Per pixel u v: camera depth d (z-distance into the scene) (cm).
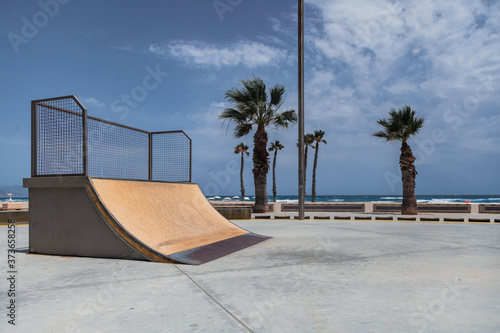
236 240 729
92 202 584
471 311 302
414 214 1897
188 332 256
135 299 341
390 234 913
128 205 644
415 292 362
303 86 1464
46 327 267
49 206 621
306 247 684
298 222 1371
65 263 530
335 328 263
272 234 917
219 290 373
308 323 274
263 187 2075
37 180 621
